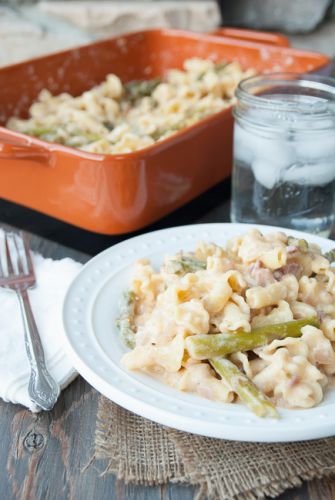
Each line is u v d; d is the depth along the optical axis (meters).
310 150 0.73
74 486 0.54
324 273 0.64
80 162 0.74
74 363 0.58
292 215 0.77
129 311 0.64
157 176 0.77
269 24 1.54
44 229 0.82
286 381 0.55
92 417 0.59
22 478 0.54
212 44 1.15
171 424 0.53
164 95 1.06
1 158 0.76
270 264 0.63
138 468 0.54
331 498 0.53
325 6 1.50
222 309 0.60
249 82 0.78
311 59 1.07
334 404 0.55
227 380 0.55
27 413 0.59
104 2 1.38
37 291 0.70
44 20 1.36
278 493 0.53
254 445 0.55
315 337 0.58
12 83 1.01
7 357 0.62
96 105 1.02
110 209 0.76
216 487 0.53
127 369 0.57
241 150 0.77
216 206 0.90
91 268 0.68
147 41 1.18
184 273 0.65
